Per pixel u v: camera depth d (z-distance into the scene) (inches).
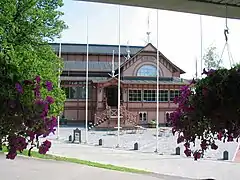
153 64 1969.7
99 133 1498.5
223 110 160.9
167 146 1050.1
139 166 620.4
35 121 147.3
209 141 165.9
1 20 634.8
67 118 1898.4
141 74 1959.9
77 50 2148.1
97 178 390.6
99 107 1866.4
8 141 145.2
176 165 642.2
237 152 877.2
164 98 1878.7
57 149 875.4
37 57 663.1
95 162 598.2
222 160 726.5
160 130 1585.9
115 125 1712.6
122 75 1947.6
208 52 1163.9
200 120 165.5
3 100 142.0
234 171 575.5
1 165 466.3
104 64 2148.1
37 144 156.1
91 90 1914.4
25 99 145.9
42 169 447.2
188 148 169.0
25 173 414.0
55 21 725.3
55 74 698.2
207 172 563.2
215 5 198.8
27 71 155.5
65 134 1370.6
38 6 713.0
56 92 671.8
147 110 1889.8
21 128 145.6
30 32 671.8
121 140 1217.4
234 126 161.3
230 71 164.1
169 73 1975.9
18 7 661.9
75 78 1939.0
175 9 208.2
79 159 642.8
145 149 967.6
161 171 561.3
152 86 1892.2
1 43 614.2
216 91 162.6
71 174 414.9
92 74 2089.1
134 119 1761.8
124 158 743.1
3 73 145.9
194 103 166.6
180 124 169.5
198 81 169.5
